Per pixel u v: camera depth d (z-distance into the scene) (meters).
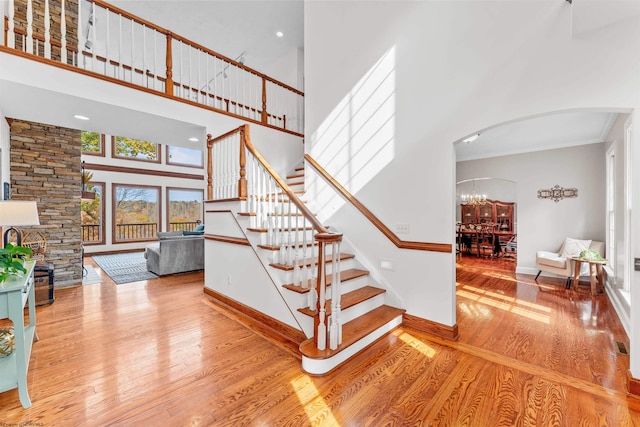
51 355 2.30
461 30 2.52
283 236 2.71
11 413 1.65
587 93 1.92
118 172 8.20
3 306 1.66
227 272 3.49
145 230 8.81
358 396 1.83
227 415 1.66
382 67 3.07
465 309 3.46
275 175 2.75
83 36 5.61
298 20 5.60
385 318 2.68
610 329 2.87
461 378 2.03
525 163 5.45
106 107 3.39
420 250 2.79
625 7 1.65
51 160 4.30
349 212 3.34
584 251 4.34
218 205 3.62
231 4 5.18
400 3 2.92
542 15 2.10
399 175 2.94
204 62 6.73
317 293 2.32
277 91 6.09
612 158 4.30
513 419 1.63
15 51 2.74
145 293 4.08
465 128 2.49
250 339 2.62
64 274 4.43
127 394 1.83
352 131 3.35
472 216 9.44
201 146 5.34
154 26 3.78
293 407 1.73
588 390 1.90
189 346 2.48
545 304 3.65
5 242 3.44
